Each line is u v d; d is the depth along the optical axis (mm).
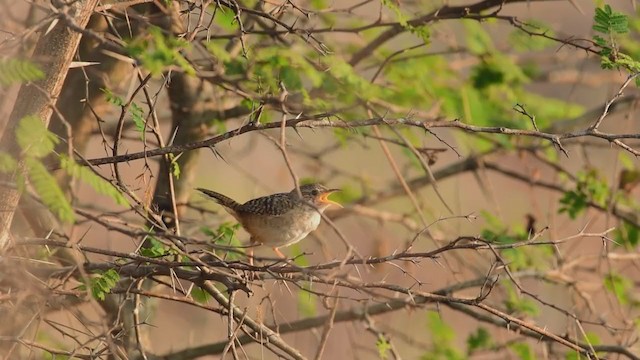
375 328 11484
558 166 13648
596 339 12398
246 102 11250
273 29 11227
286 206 11281
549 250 12992
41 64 7445
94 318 11617
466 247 7922
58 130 10727
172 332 16406
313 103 10977
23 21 9859
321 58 11312
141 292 8523
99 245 16531
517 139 14320
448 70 14852
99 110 11062
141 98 13258
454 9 11398
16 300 7703
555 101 15758
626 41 12773
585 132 8219
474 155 14188
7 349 8328
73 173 6508
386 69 13227
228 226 10984
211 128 13164
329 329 7773
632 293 13625
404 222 14180
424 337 16891
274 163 20406
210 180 19094
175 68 9367
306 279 7734
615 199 13625
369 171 19422
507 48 15633
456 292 11953
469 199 23203
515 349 12453
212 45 9891
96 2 7840
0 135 7906
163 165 11672
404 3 13422
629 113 13234
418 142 12773
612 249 15250
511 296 11992
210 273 8117
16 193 7301
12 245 7242
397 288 7887
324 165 14664
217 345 11062
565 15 22984
